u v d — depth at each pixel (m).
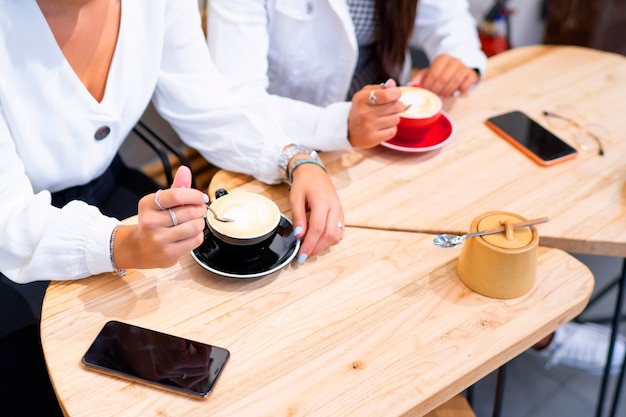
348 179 1.40
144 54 1.37
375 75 1.99
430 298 1.14
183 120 1.51
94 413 0.95
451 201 1.34
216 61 1.62
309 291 1.14
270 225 1.16
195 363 1.01
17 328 1.39
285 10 1.66
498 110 1.63
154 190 1.67
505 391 2.04
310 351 1.05
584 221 1.29
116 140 1.43
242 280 1.16
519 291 1.13
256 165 1.40
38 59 1.21
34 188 1.39
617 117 1.61
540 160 1.44
